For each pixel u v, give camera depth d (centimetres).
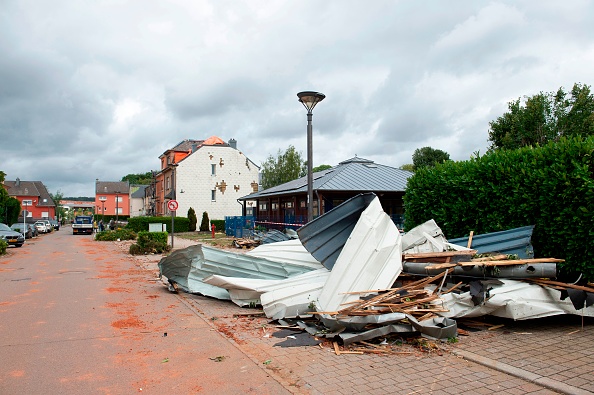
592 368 481
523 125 2386
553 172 711
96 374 497
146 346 604
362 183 2484
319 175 2922
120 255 2061
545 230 729
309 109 1088
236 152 4919
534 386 442
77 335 660
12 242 2642
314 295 741
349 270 714
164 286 1132
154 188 6091
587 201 660
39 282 1205
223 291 957
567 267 702
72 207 13150
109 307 866
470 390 435
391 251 722
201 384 465
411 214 1066
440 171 991
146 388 456
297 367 510
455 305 643
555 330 639
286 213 3117
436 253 730
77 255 2078
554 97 2377
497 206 821
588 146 672
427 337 593
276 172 4941
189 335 659
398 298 634
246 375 489
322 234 860
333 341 607
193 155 4744
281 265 935
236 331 678
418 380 463
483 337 610
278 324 714
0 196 3719
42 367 521
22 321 749
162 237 2147
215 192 4816
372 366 508
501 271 657
